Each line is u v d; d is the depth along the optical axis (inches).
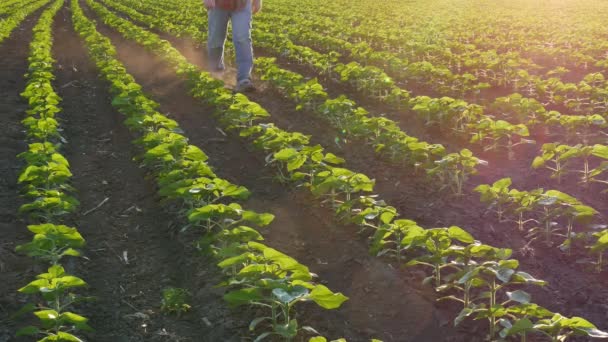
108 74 416.8
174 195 206.5
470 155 239.6
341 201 236.8
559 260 190.7
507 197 213.0
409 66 449.1
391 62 468.1
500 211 219.8
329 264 191.0
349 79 443.8
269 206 235.0
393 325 159.2
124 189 252.8
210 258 190.5
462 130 320.5
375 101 401.1
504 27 815.7
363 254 194.5
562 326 130.2
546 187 251.1
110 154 295.1
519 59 498.0
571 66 532.1
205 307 167.0
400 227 184.9
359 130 293.7
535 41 636.7
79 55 560.1
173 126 287.4
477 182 258.5
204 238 176.9
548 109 389.1
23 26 830.5
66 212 216.7
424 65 436.5
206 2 449.1
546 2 1453.0
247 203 237.6
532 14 1061.1
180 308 164.9
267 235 210.2
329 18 908.6
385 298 170.9
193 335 155.4
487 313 143.3
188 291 175.9
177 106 383.6
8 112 350.3
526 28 786.2
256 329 155.9
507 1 1480.1
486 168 276.1
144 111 321.1
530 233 206.4
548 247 198.2
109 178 264.8
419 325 158.4
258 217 175.0
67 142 309.6
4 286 173.6
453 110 320.8
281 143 256.8
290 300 125.3
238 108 313.9
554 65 537.0
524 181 259.1
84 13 1079.0
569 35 669.9
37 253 172.9
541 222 210.7
